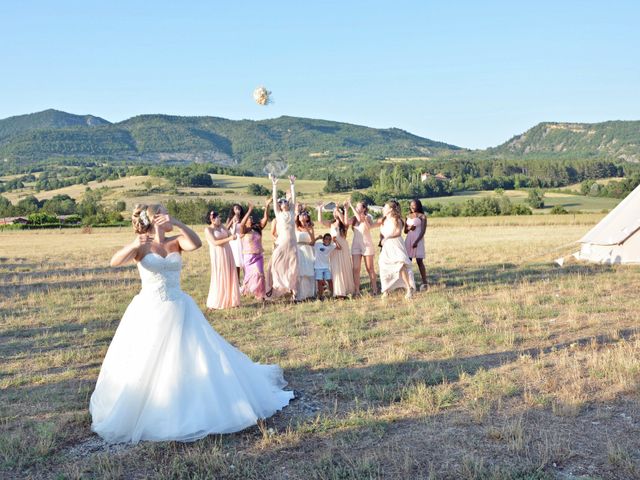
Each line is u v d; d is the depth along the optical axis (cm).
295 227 1300
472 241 2930
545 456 477
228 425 545
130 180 16675
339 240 1302
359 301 1263
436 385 679
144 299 570
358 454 504
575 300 1144
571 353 783
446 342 865
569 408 570
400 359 778
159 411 543
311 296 1327
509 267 1725
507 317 1027
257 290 1298
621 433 523
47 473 495
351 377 715
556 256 1941
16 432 577
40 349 930
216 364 567
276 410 612
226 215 8269
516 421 549
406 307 1159
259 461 500
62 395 693
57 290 1569
